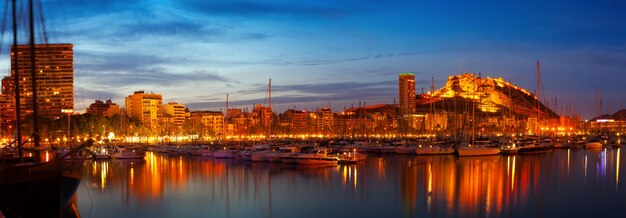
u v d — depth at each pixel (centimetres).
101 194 6631
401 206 5644
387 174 8656
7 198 4062
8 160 5172
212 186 7344
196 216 5244
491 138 19625
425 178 8012
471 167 9838
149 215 5294
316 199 6153
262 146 13025
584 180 7694
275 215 5278
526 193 6425
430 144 15212
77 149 4534
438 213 5266
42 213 4200
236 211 5484
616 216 5122
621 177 8075
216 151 13500
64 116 19675
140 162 12212
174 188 7156
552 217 5069
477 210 5381
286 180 7956
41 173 4116
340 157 10850
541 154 13825
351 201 5988
